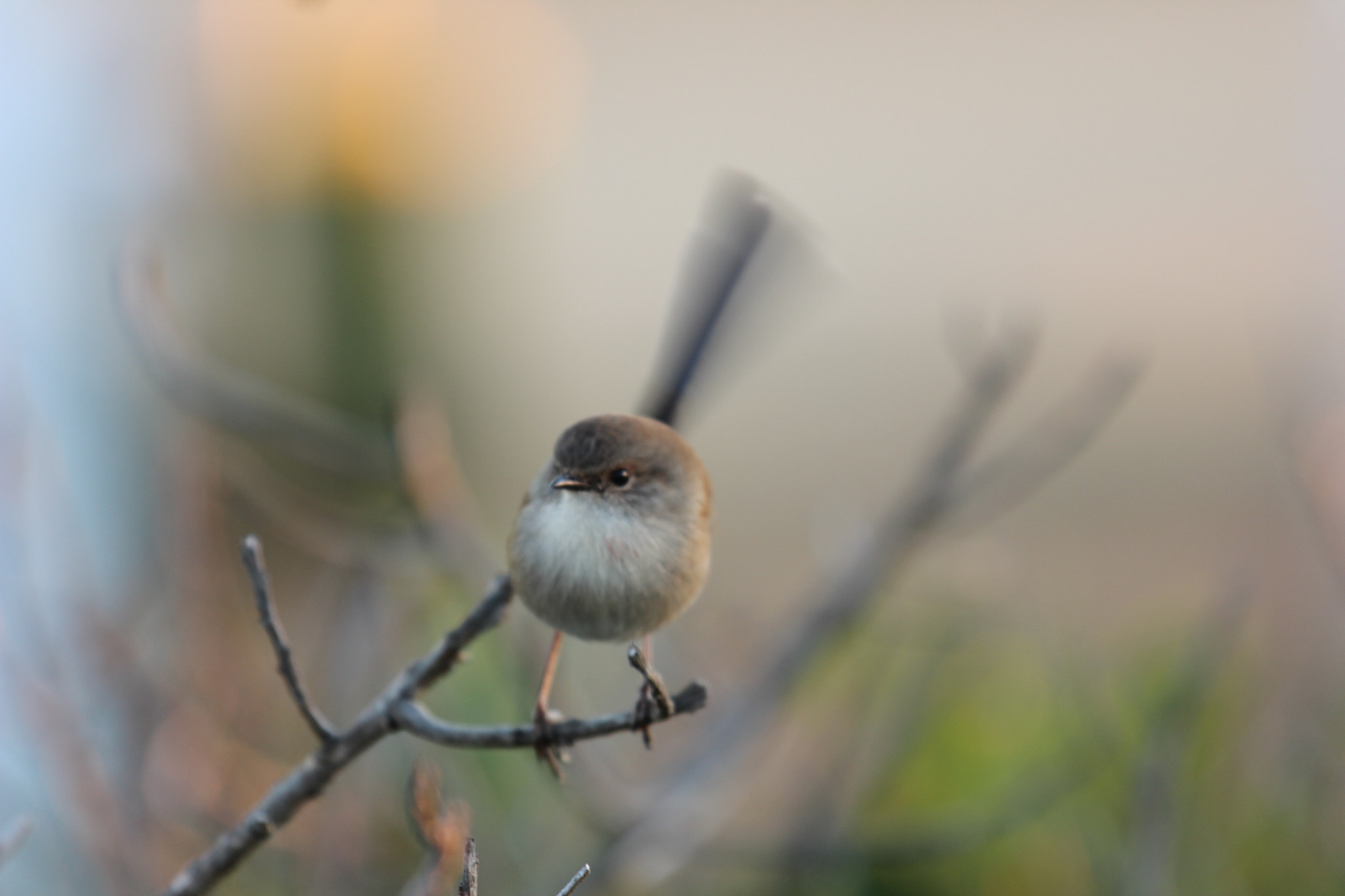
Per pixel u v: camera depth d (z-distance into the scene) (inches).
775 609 686.5
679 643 396.8
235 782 317.1
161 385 325.7
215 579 332.2
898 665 396.2
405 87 677.9
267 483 417.7
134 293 322.0
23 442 306.0
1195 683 322.7
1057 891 354.0
